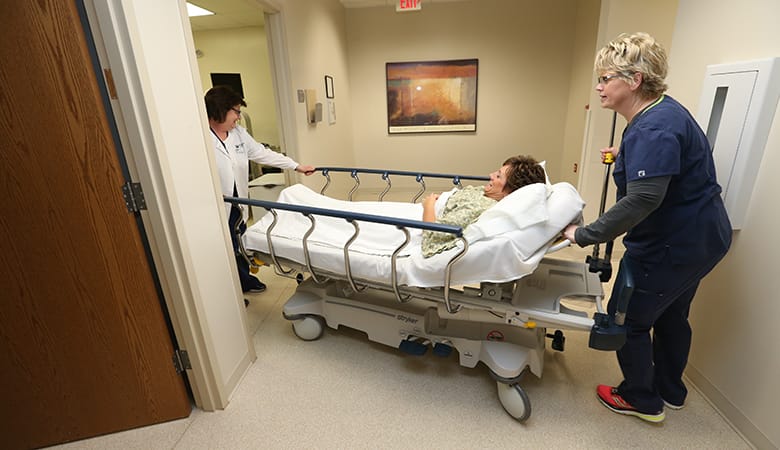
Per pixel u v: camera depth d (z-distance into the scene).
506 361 1.50
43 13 1.03
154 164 1.25
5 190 1.17
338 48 4.34
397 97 4.88
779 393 1.27
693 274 1.25
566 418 1.55
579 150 4.09
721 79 1.40
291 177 3.11
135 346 1.44
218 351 1.61
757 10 1.30
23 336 1.34
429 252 1.43
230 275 1.70
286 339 2.10
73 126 1.14
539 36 4.46
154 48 1.23
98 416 1.51
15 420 1.45
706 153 1.14
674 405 1.56
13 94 1.09
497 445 1.44
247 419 1.59
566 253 3.19
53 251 1.26
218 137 2.18
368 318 1.88
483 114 4.85
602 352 1.93
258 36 4.54
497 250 1.27
